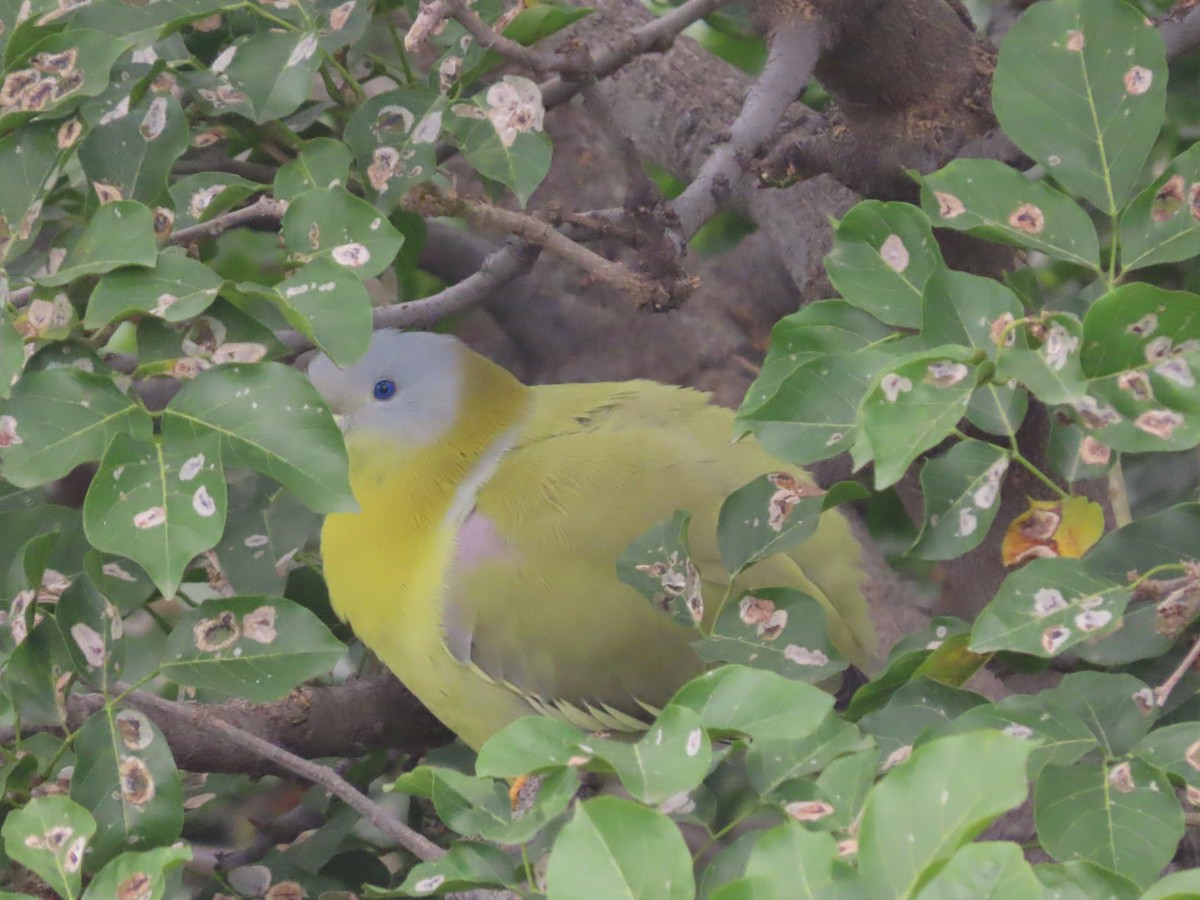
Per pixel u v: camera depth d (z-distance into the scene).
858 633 8.07
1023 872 3.46
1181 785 4.83
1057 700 5.04
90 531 5.18
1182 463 9.80
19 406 5.42
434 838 8.37
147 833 5.75
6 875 5.98
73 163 8.01
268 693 5.88
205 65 7.57
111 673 5.97
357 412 8.53
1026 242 5.68
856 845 4.20
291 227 5.85
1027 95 5.77
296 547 7.65
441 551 8.34
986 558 9.20
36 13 6.55
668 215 7.29
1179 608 5.20
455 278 11.44
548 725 4.53
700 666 8.05
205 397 5.38
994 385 5.10
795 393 5.41
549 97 7.57
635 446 8.34
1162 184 5.59
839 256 5.77
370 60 8.84
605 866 3.79
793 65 8.20
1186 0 8.09
